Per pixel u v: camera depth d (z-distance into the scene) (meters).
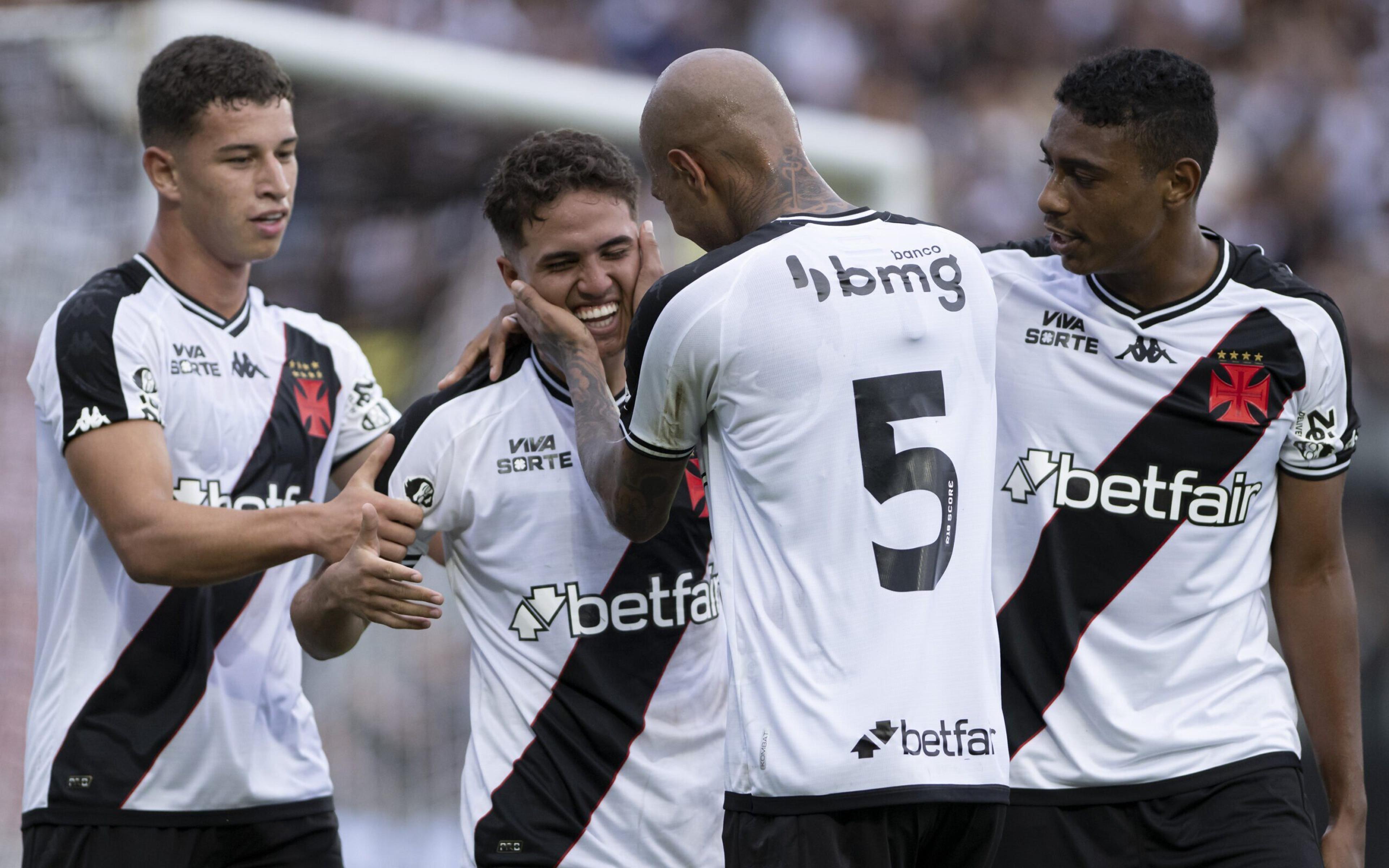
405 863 21.17
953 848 8.56
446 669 21.61
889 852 8.30
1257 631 10.73
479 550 10.52
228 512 10.54
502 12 35.25
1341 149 40.56
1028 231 38.00
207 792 11.35
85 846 11.12
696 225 9.34
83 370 10.95
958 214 38.50
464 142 22.05
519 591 10.41
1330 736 10.88
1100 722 10.42
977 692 8.36
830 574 8.38
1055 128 10.01
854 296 8.57
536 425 10.49
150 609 11.30
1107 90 9.71
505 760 10.26
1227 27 41.88
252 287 12.53
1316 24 42.38
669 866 10.23
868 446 8.44
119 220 19.34
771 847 8.34
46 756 11.26
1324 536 10.72
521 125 22.09
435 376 22.77
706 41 37.56
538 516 10.40
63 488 11.45
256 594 11.64
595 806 10.16
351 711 21.22
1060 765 10.45
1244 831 10.27
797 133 9.23
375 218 22.42
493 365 10.63
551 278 10.13
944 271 8.86
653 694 10.31
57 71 19.31
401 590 9.77
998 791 8.31
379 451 10.48
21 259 19.38
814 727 8.23
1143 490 10.42
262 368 11.98
